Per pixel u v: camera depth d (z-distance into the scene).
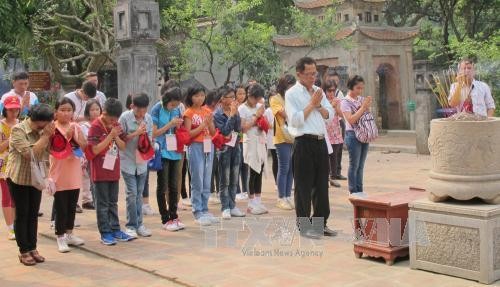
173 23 17.42
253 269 5.57
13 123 6.78
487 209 4.93
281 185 8.46
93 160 6.65
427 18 25.34
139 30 13.17
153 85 13.48
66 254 6.46
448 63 18.89
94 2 16.73
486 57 14.87
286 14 21.58
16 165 5.91
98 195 6.71
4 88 18.69
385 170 12.19
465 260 5.07
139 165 6.96
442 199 5.27
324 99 6.89
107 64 19.94
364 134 8.21
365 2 19.25
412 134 19.03
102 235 6.75
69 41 17.66
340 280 5.16
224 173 7.75
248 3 17.08
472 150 5.06
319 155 6.71
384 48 19.67
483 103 7.48
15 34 12.99
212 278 5.32
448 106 7.05
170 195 7.36
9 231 7.21
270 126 8.83
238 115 7.73
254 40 16.94
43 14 15.67
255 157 8.08
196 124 7.38
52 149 6.36
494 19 20.89
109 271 5.77
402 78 20.27
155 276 5.54
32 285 5.41
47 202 9.59
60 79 17.75
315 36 17.45
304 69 6.69
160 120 7.34
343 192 9.66
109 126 6.62
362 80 8.27
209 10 16.44
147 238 6.97
